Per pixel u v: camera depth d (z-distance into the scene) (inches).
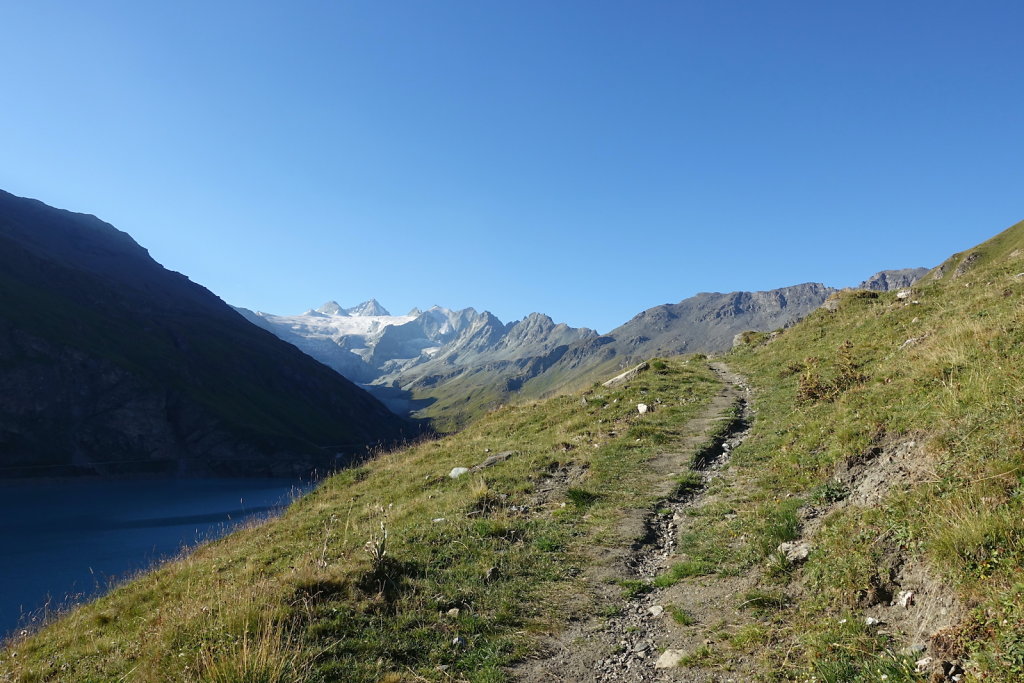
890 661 235.0
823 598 307.1
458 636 340.2
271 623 333.4
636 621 352.2
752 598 333.7
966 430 371.9
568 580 418.9
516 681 295.6
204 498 3919.8
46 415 5546.3
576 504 590.2
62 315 6904.5
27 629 637.3
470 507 605.0
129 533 2491.4
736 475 601.9
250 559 631.2
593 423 971.9
